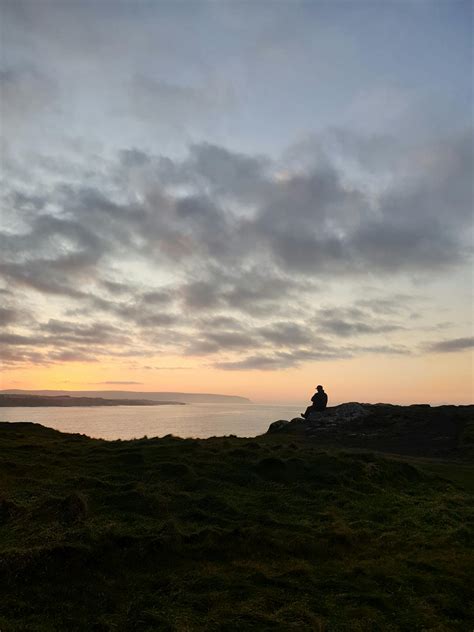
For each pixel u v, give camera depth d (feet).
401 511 59.00
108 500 54.49
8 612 31.78
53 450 83.35
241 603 33.91
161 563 40.37
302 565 41.09
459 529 51.31
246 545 44.14
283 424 161.17
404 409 160.15
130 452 77.41
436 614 33.68
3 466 69.36
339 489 65.82
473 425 128.26
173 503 55.11
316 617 31.94
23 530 45.83
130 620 31.40
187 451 78.84
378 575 39.60
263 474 69.77
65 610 32.60
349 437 132.05
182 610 32.73
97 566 38.24
